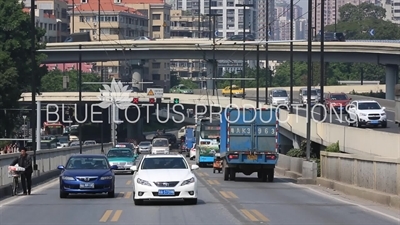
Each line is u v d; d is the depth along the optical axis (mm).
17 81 82500
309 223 21906
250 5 94938
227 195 33156
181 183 27531
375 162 30656
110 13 192250
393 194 27922
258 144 45188
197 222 22125
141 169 28906
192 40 116875
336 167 38312
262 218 23219
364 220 22781
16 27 84375
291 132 71812
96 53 118125
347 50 110125
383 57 110062
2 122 81875
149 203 28734
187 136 104125
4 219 23531
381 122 64125
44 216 24406
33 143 47094
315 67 177125
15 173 34125
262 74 183875
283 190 37000
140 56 118875
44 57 88875
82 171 32094
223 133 47281
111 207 27375
